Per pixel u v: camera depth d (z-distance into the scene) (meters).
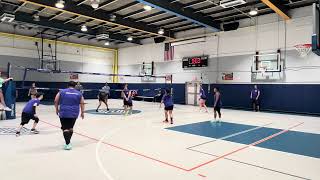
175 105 16.34
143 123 8.48
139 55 20.44
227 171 3.88
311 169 4.02
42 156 4.48
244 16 13.67
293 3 11.48
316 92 11.55
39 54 17.70
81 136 6.22
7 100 8.78
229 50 14.71
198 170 3.91
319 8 5.26
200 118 10.04
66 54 19.17
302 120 9.84
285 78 12.56
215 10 12.69
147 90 19.69
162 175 3.67
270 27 13.00
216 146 5.46
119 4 12.04
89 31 16.64
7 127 7.22
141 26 14.91
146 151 4.95
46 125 7.64
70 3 11.38
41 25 14.34
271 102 13.04
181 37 17.19
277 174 3.78
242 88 14.17
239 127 7.95
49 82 18.25
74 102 4.94
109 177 3.55
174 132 6.97
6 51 16.23
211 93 15.53
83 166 3.99
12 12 12.14
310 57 11.72
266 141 6.03
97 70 21.11
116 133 6.68
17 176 3.52
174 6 11.31
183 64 17.08
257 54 13.49
